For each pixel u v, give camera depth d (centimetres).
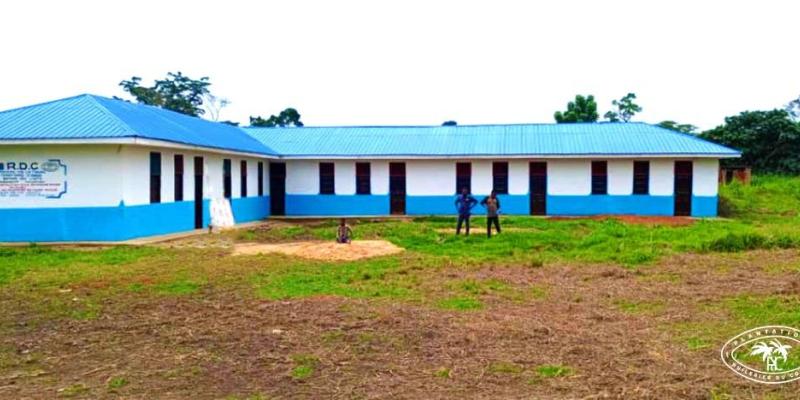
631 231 1931
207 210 2280
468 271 1261
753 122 4581
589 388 594
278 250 1606
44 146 1802
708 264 1334
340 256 1475
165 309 940
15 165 1812
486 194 2906
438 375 635
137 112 2175
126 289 1093
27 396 590
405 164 2956
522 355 696
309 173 3000
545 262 1382
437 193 2942
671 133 2972
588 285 1110
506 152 2834
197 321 865
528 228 2198
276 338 775
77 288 1104
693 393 577
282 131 3325
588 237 1756
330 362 680
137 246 1684
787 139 4388
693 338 755
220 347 742
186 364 681
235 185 2552
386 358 692
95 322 867
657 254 1466
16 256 1503
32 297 1031
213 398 581
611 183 2812
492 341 752
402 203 2978
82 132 1753
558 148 2845
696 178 2750
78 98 2025
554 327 817
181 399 579
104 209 1798
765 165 4481
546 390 590
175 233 2045
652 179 2789
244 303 974
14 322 870
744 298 975
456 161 2917
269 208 3006
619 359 679
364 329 812
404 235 1912
